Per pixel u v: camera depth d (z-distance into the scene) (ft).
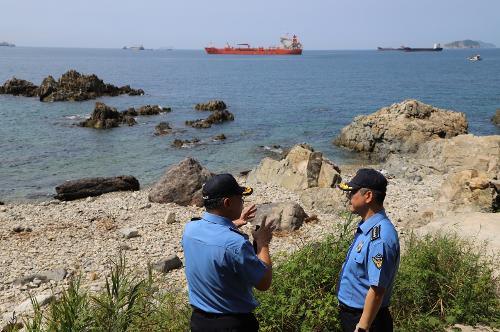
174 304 21.53
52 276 39.55
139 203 62.23
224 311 13.01
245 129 128.88
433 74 398.01
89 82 207.31
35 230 51.75
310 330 19.07
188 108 173.88
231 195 13.14
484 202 50.42
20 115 147.84
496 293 23.63
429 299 22.03
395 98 216.54
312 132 126.11
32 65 517.14
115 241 48.21
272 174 71.61
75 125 131.03
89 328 16.99
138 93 221.87
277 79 343.87
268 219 50.34
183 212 57.82
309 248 23.13
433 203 55.26
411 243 25.82
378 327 14.55
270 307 19.76
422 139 97.25
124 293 18.06
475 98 211.20
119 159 94.99
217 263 12.68
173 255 41.86
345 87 278.05
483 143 77.71
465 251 26.45
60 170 86.38
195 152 101.50
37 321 18.17
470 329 20.97
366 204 14.40
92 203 63.67
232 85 289.53
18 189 74.54
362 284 14.43
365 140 103.04
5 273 40.88
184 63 631.15
